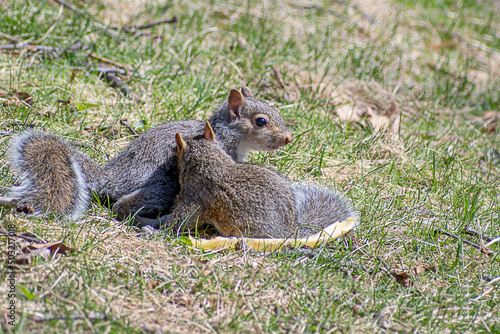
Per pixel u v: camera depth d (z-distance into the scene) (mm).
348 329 6594
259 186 8680
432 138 14344
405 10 23578
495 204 11117
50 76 13031
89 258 7230
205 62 15812
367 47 18797
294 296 7191
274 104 14000
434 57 20578
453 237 9367
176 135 8914
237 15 19531
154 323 6320
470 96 17766
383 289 7629
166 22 17375
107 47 15094
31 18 15086
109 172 9320
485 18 24703
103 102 12758
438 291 7660
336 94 15891
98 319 6023
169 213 9352
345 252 8523
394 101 16406
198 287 7094
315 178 11242
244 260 7961
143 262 7512
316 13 21359
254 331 6414
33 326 5723
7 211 7801
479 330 6930
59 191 8398
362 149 12727
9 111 11219
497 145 14734
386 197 10852
